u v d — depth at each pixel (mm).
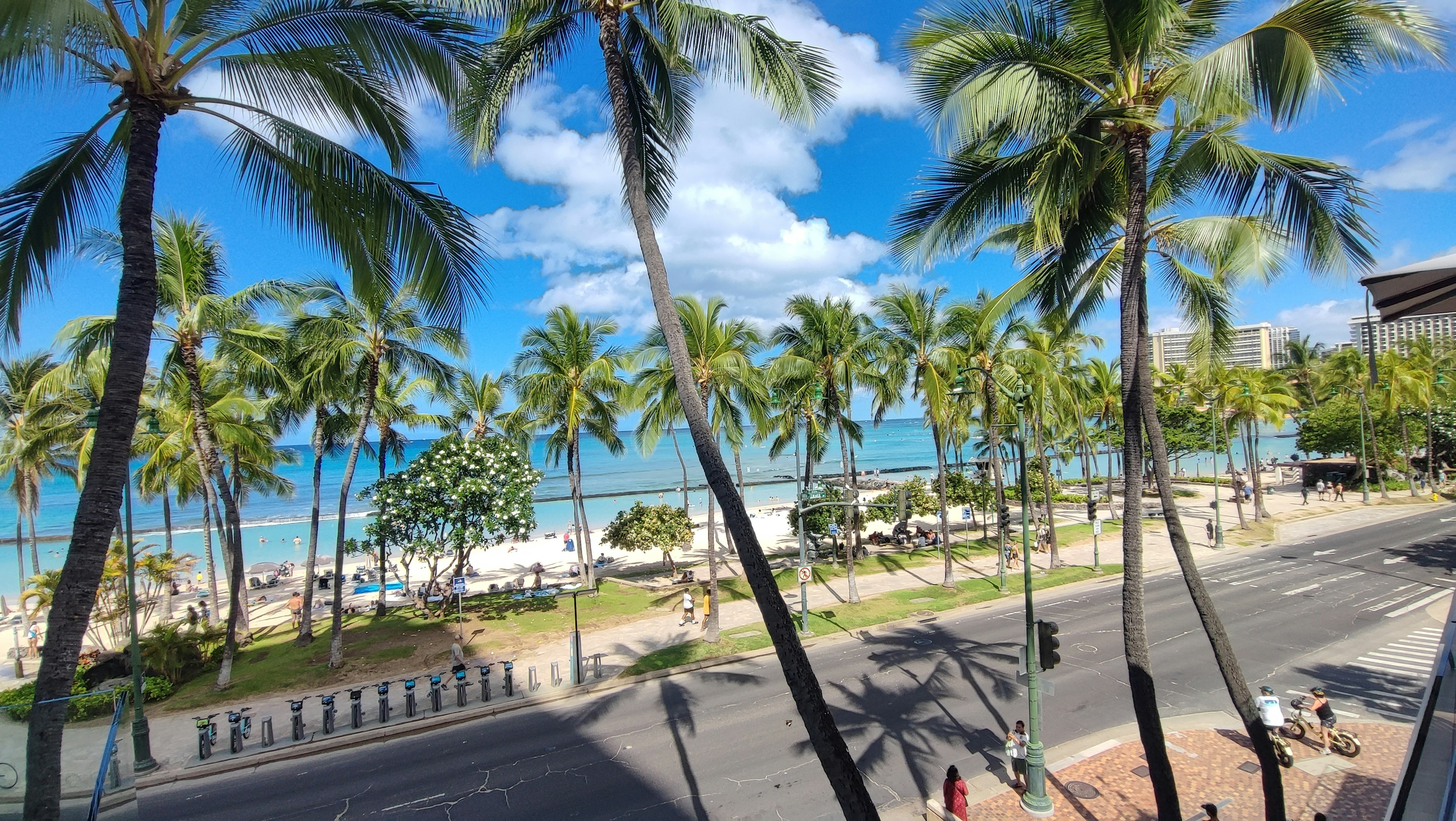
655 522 30750
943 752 13227
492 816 11617
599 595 28953
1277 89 6953
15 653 24594
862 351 28328
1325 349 68000
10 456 29656
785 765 12953
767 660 19828
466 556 27484
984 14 7945
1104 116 8102
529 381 29000
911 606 24938
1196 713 14719
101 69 5703
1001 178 8828
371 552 30219
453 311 7715
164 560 24406
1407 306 5023
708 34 7883
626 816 11383
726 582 30812
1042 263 10383
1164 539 37344
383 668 20312
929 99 8312
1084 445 43312
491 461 26016
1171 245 10172
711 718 15539
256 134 6820
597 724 15641
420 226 7152
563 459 129000
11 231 6645
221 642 22297
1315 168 7824
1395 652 17906
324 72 6785
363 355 21875
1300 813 10758
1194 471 80875
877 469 101812
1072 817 10930
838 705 15734
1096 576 28641
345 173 6867
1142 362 9484
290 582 38094
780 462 117250
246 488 33156
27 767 4523
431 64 6895
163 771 14047
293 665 20875
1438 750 3633
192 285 18797
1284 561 29953
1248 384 37656
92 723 4824
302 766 14258
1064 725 14305
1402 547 31250
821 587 29109
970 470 46750
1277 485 59594
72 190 6938
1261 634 19766
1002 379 26672
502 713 16922
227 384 25594
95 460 5344
